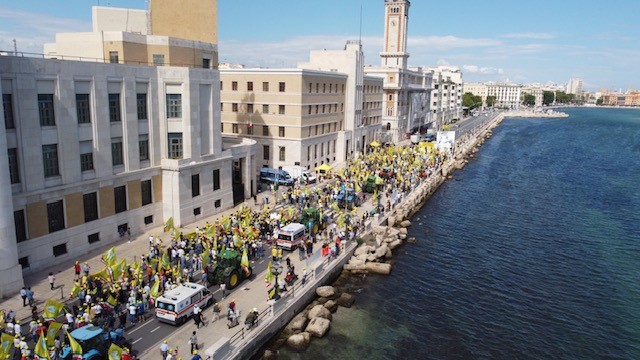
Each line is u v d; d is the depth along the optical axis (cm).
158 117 5503
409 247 6175
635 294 4950
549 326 4278
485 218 7625
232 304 3528
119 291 3716
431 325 4216
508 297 4812
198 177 5888
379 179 8106
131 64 5488
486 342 3991
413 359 3694
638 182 10938
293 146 8938
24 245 4138
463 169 12188
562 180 11012
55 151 4381
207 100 5997
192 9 6412
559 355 3847
